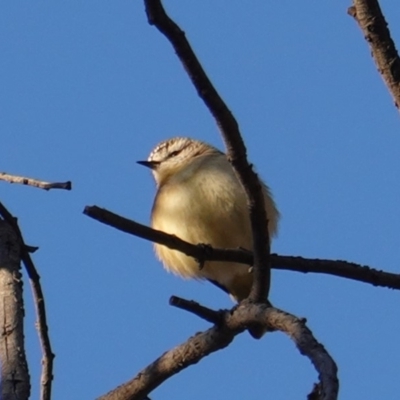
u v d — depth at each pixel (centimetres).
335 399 677
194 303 959
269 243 975
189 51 856
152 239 989
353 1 908
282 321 883
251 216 962
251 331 971
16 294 909
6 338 871
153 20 834
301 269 1035
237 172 945
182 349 986
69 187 1013
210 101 898
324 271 1044
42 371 977
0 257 951
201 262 1053
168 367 991
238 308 953
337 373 713
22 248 984
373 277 1053
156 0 823
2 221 1005
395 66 896
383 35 895
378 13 896
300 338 800
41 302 985
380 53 898
